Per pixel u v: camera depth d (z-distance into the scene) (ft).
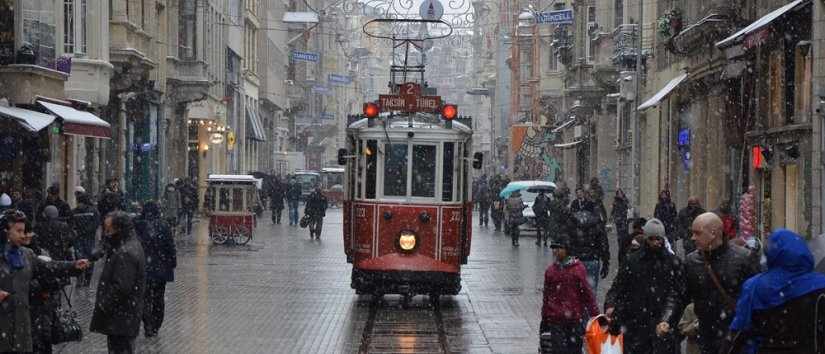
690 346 51.62
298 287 108.88
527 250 163.53
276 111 408.26
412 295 96.99
